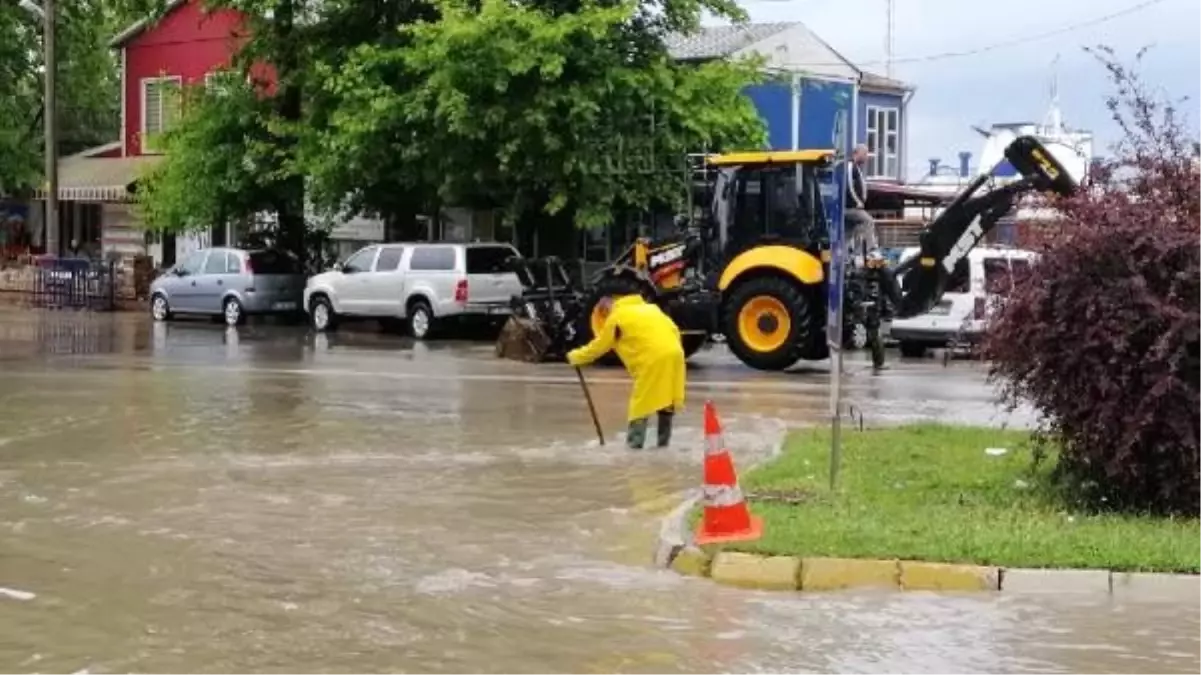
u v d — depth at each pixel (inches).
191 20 1734.7
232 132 1364.4
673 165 1154.7
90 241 1935.3
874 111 1627.7
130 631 298.2
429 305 1177.4
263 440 574.2
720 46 1467.8
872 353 911.0
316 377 833.5
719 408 687.7
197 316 1416.1
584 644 290.7
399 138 1195.9
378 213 1363.2
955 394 760.3
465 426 618.5
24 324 1323.8
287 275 1352.1
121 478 484.7
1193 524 386.0
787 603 324.2
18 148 1860.2
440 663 277.0
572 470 502.6
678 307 904.3
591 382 811.4
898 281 876.0
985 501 417.1
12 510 429.4
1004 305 418.3
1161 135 426.3
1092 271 402.3
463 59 1133.1
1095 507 410.6
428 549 378.3
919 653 284.0
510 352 968.3
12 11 1819.6
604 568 358.6
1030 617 310.0
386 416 652.1
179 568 355.6
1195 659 280.2
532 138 1141.7
